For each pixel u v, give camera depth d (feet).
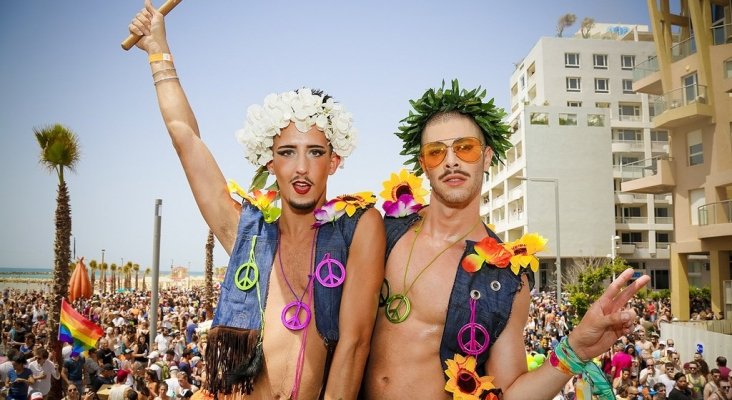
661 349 42.98
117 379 29.40
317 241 9.09
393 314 9.81
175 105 10.30
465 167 9.96
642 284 9.03
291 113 8.98
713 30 76.28
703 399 31.40
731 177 71.61
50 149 47.34
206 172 10.10
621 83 166.71
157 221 43.32
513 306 9.82
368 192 9.44
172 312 88.84
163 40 10.76
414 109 10.68
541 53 166.61
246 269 9.25
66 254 48.19
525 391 9.33
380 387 9.67
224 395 9.09
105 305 99.81
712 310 72.84
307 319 8.71
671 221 152.76
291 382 8.58
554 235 139.85
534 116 143.64
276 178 9.27
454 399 9.14
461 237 10.23
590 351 9.12
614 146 156.15
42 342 45.06
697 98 75.41
